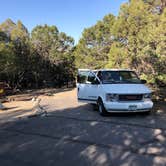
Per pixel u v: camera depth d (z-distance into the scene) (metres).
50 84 51.66
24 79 46.22
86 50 35.31
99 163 6.51
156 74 16.92
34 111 15.21
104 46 33.50
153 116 12.16
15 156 7.25
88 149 7.60
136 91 12.12
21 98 26.45
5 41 34.53
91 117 12.45
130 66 18.36
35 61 44.19
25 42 40.75
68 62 50.94
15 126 11.21
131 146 7.73
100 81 13.25
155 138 8.49
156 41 15.62
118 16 20.95
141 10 18.14
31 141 8.68
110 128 10.04
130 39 18.19
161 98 16.98
